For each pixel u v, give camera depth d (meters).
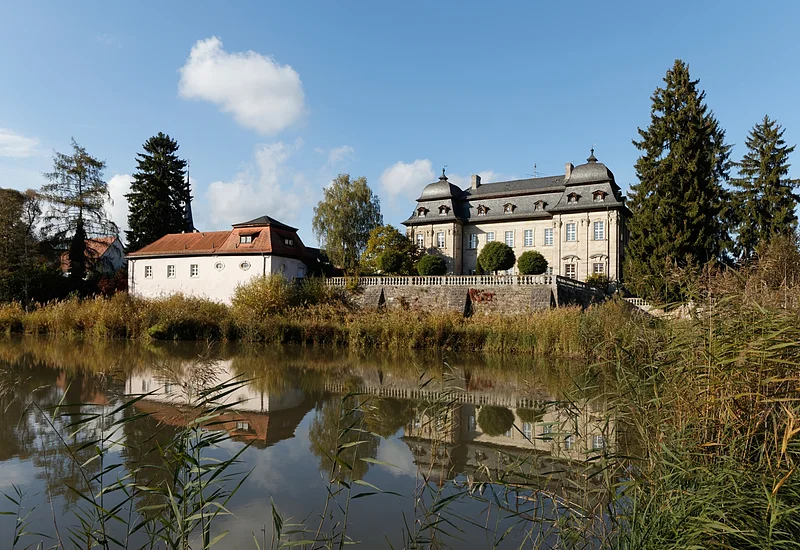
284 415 9.48
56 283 36.34
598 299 33.59
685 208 27.28
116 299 26.75
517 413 9.86
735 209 34.12
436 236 48.88
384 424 8.94
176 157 50.12
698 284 6.32
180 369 13.88
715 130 33.47
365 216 46.44
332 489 5.88
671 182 27.52
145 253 37.25
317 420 9.12
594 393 9.05
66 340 23.41
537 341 19.23
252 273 34.00
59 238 39.34
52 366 14.84
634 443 6.64
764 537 3.43
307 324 23.97
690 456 4.47
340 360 17.70
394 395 11.51
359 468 6.67
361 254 45.44
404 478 6.32
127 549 4.49
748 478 3.90
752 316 5.12
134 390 11.27
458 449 7.53
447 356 19.06
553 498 5.11
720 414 4.64
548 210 43.81
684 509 3.71
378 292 31.44
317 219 45.28
